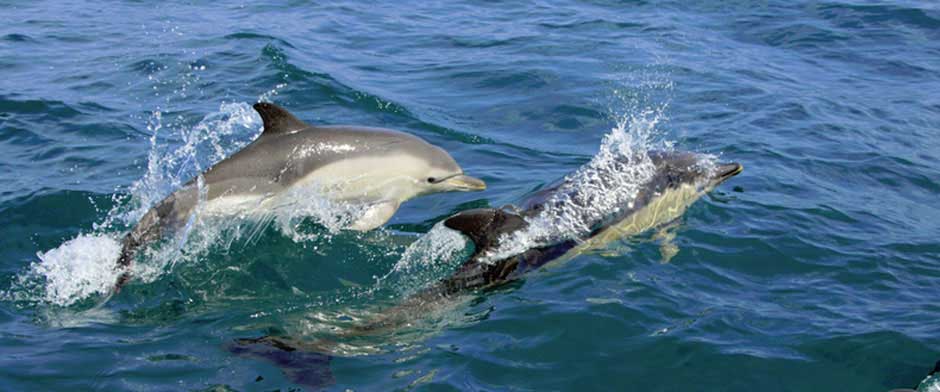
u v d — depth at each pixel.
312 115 12.78
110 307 7.66
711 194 9.80
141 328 7.27
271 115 9.58
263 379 6.46
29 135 11.62
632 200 8.95
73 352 6.82
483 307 7.52
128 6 19.34
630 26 18.02
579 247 8.43
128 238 8.71
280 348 6.92
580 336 7.09
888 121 12.92
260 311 7.60
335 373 6.56
